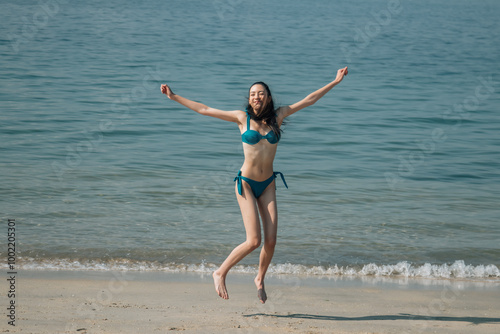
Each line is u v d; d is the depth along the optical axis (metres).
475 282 6.45
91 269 6.45
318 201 9.39
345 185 10.37
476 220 8.65
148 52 27.17
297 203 9.26
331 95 19.50
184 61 25.20
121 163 11.24
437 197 9.79
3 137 12.83
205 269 6.62
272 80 21.67
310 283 6.17
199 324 4.46
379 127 15.36
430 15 61.00
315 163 11.90
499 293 5.96
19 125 13.91
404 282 6.36
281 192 9.83
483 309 5.33
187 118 15.53
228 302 5.27
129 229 7.82
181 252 7.10
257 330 4.34
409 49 32.84
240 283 6.07
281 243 7.51
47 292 5.39
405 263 6.95
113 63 23.83
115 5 54.78
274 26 42.59
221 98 18.02
